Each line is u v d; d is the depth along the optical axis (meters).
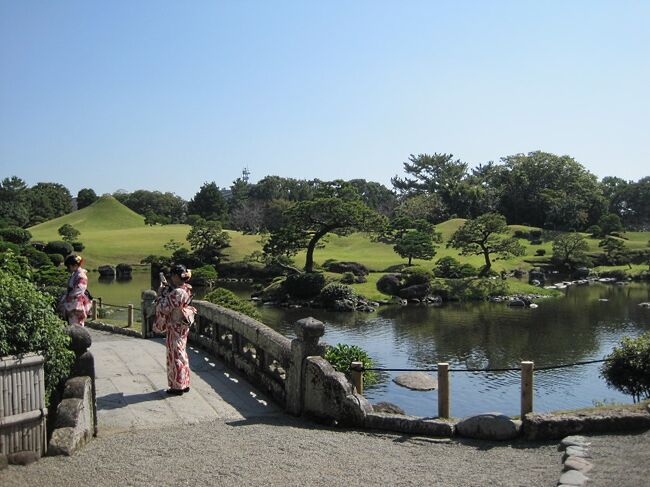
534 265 62.78
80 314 9.09
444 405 7.92
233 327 9.63
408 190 112.88
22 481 4.75
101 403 7.62
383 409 10.57
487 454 6.16
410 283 42.69
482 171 111.88
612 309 36.84
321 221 48.44
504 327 30.78
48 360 5.50
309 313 36.56
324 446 6.26
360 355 16.25
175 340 8.15
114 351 10.90
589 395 17.36
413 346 26.06
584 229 86.75
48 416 5.79
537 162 91.44
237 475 5.27
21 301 5.28
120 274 58.06
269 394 8.32
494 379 19.45
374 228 48.25
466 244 50.66
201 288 50.19
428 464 5.80
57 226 93.12
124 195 122.38
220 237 62.59
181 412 7.40
